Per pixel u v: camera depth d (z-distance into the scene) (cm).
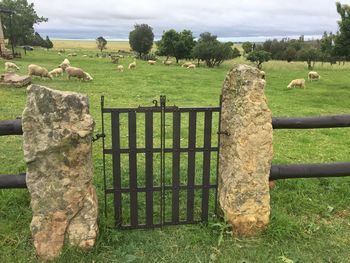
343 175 520
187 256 439
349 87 2653
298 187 631
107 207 534
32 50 6384
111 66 3697
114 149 456
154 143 955
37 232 418
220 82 2631
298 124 502
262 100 446
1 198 552
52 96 391
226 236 475
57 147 399
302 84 2522
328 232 497
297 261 435
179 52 6088
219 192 499
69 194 414
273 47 6944
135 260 428
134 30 8038
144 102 1590
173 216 495
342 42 2800
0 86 1762
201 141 995
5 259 422
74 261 418
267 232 479
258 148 455
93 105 1458
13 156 779
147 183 475
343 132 1207
